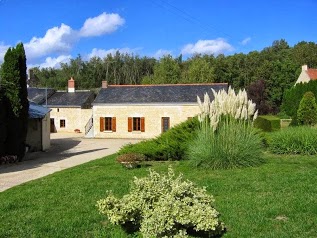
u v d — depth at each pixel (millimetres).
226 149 10461
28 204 7324
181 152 13359
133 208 5039
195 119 15062
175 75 58594
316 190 7121
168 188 5203
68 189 8672
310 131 13938
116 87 36094
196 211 4734
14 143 17031
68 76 76438
